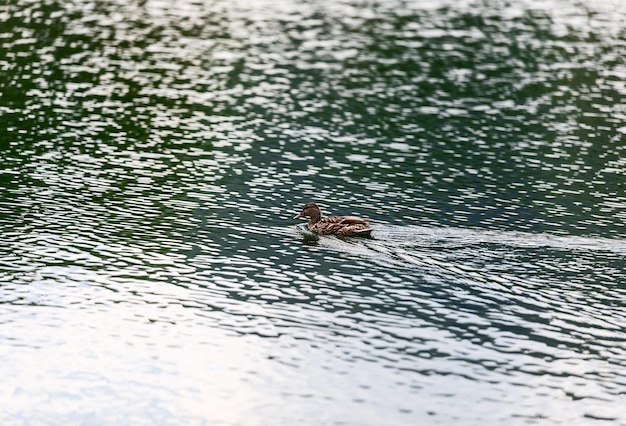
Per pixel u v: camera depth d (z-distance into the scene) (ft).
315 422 141.69
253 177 239.71
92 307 171.63
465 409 145.18
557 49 381.19
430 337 163.94
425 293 177.99
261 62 350.84
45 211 212.43
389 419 142.61
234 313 170.71
